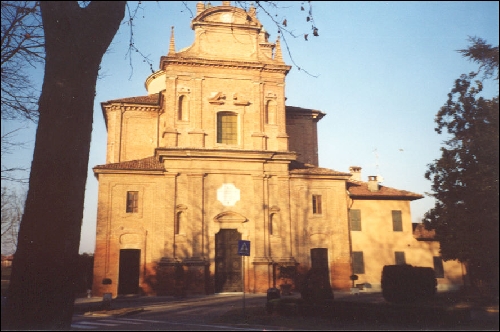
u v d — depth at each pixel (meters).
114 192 33.97
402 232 38.72
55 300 7.48
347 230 36.81
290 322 16.59
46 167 7.76
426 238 38.59
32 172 7.84
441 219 17.30
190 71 36.12
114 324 17.14
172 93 35.53
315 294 19.75
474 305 15.46
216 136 35.78
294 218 35.84
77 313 22.25
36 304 7.34
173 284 32.19
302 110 43.38
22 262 7.46
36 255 7.46
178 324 16.97
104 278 32.34
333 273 35.75
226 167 35.19
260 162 35.81
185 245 33.28
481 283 16.95
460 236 16.08
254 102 36.81
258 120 36.50
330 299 19.92
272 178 36.00
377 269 37.47
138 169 34.19
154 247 33.25
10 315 7.30
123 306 25.55
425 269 20.33
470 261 16.81
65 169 7.83
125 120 41.06
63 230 7.68
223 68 36.69
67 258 7.70
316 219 36.38
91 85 8.46
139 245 33.47
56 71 8.07
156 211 34.06
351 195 38.00
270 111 37.38
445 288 37.94
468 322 13.80
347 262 36.16
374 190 39.53
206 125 35.72
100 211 33.38
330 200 37.12
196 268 32.78
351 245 37.47
